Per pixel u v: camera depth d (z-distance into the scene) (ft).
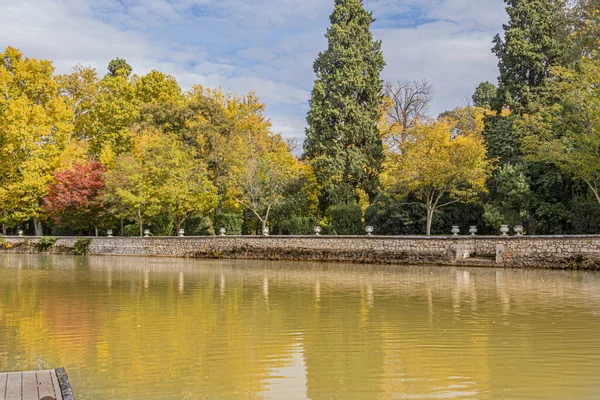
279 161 127.65
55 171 141.28
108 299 51.31
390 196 111.45
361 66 128.98
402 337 34.30
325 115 125.90
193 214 134.21
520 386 24.77
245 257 105.19
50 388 21.58
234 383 25.64
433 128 100.53
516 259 78.23
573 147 88.53
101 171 133.90
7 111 142.72
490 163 105.91
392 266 85.25
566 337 33.88
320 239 96.27
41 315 43.01
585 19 101.14
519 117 99.40
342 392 24.27
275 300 49.85
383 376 26.43
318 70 132.16
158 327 37.93
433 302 47.78
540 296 50.70
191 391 24.61
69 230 164.35
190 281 66.33
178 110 137.69
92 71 177.88
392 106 161.68
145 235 129.80
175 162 120.67
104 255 123.44
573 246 74.28
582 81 84.28
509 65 112.37
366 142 126.93
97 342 33.68
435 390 24.38
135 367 28.32
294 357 29.89
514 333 35.09
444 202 113.70
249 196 122.42
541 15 110.73
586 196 91.81
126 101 164.45
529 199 95.76
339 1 131.75
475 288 56.90
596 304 45.98
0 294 55.31
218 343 33.17
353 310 44.09
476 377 26.12
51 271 81.92
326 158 121.39
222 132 137.08
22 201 146.51
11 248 138.41
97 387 25.26
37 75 158.20
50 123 148.56
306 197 127.34
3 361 29.76
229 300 50.08
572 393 23.84
